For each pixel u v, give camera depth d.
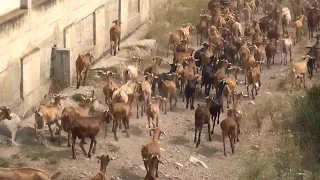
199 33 31.62
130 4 30.91
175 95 23.03
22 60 20.89
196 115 20.00
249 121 22.02
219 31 31.16
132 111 22.59
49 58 22.98
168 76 23.64
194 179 18.06
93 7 26.28
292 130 21.16
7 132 18.98
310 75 26.97
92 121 18.44
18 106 20.77
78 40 25.22
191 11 34.69
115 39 27.38
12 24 20.17
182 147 20.00
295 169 18.33
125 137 20.28
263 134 21.11
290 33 32.31
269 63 28.52
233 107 21.09
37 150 18.84
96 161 18.55
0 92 19.75
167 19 33.59
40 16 21.97
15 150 18.77
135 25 31.45
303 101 22.09
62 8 23.55
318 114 20.94
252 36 30.78
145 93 21.92
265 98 24.30
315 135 20.56
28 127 19.75
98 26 26.92
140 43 28.80
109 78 22.42
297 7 35.94
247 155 19.53
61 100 21.53
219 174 18.42
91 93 22.56
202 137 20.83
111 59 26.78
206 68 24.41
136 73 24.14
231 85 23.14
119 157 18.92
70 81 23.48
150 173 17.22
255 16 37.84
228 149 20.06
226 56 27.19
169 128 21.38
